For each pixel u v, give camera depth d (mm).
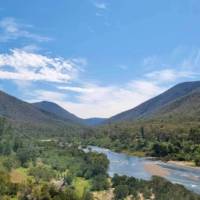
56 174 128250
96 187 110625
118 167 173500
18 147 171500
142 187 105500
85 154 176125
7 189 92375
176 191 101875
